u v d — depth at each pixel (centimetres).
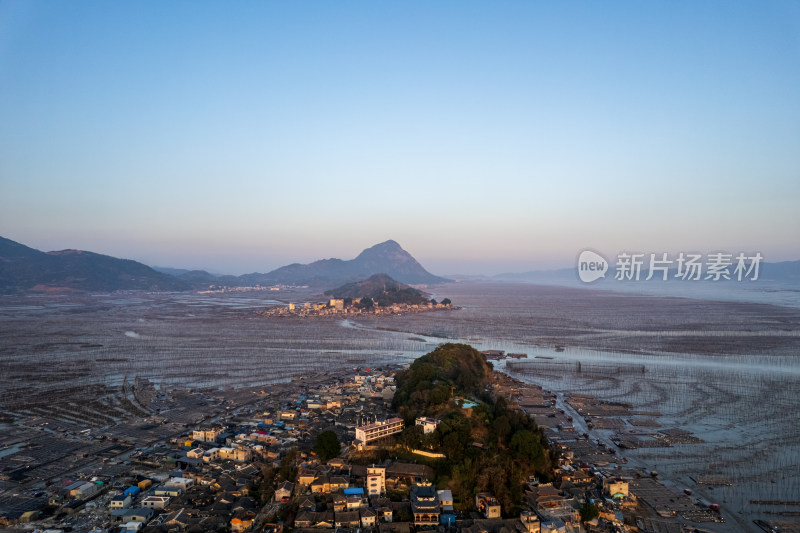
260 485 17662
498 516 15262
